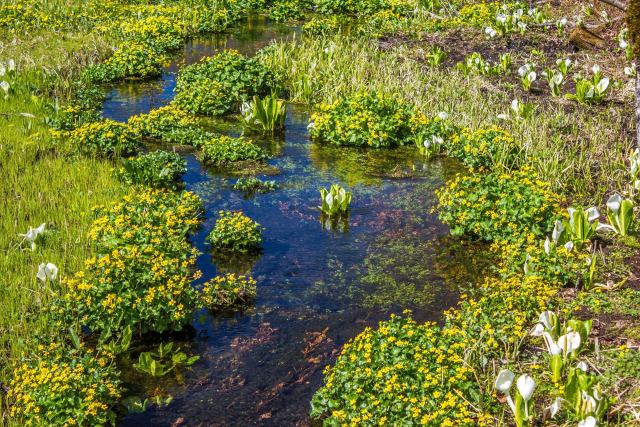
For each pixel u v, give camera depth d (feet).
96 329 23.30
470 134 39.93
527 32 63.05
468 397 19.92
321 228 31.63
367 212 33.27
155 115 41.93
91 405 18.97
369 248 29.99
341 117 42.57
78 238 27.84
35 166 34.37
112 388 20.12
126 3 73.92
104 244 26.91
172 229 29.25
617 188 34.68
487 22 66.39
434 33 63.98
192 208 31.53
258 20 73.31
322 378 21.88
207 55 59.06
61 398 19.08
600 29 60.95
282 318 25.03
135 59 52.75
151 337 23.79
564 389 19.24
